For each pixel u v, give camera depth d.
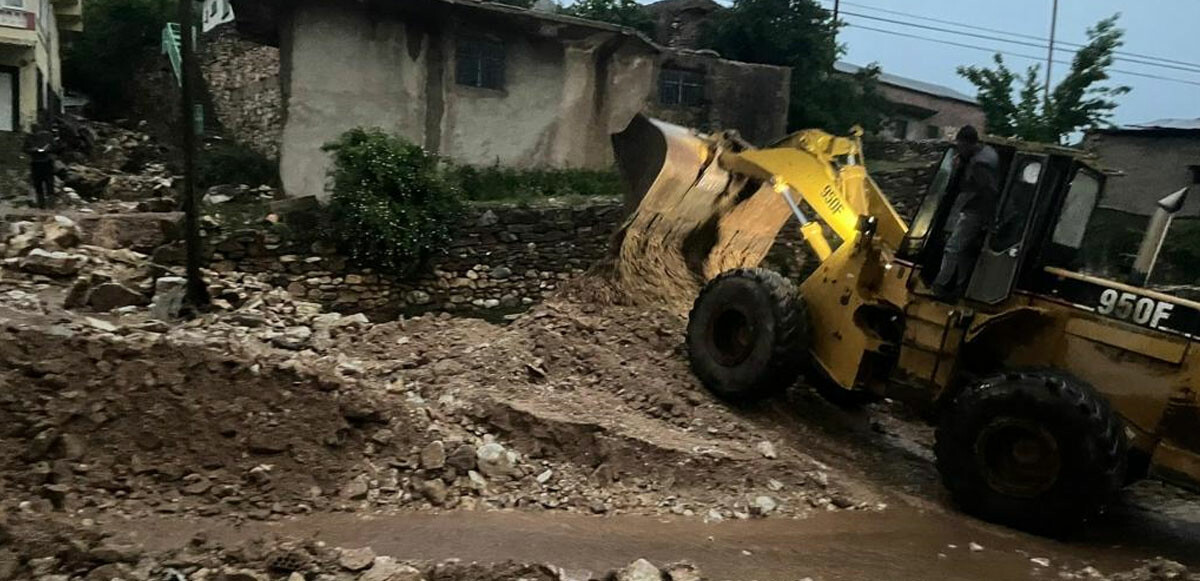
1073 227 7.56
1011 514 6.69
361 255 12.98
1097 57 22.17
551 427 7.21
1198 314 6.45
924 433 9.73
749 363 8.57
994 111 23.05
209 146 19.83
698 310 9.14
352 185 13.00
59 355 6.47
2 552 4.56
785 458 7.50
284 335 9.09
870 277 8.29
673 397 8.52
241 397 6.50
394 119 15.52
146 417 6.13
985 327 7.25
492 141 16.39
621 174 10.89
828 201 8.89
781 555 5.79
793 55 21.27
